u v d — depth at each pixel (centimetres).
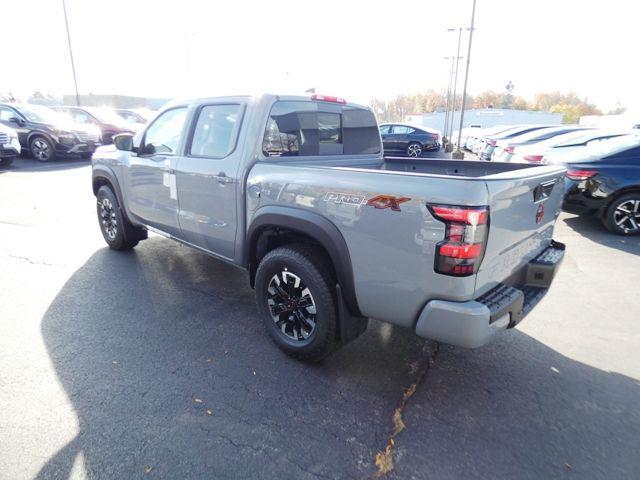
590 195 652
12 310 374
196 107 377
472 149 2378
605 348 330
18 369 288
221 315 373
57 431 232
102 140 1670
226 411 252
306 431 237
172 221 412
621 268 507
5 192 903
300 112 354
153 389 271
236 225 339
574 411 258
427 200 221
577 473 211
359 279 258
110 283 438
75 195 884
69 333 337
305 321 300
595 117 4566
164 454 218
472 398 269
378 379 288
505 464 216
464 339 224
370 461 217
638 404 264
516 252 270
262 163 316
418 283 233
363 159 425
